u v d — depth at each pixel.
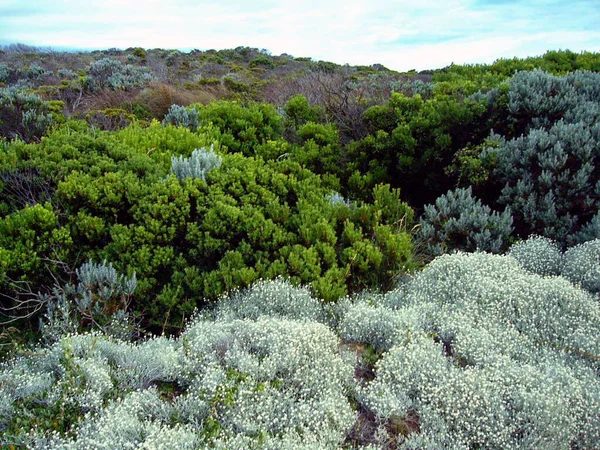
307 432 2.67
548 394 2.89
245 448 2.53
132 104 9.34
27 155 5.05
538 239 4.93
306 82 10.31
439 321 3.73
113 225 4.41
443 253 5.05
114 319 3.65
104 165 4.97
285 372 3.14
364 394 3.08
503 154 5.64
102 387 2.91
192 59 22.58
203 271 4.21
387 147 6.55
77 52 24.56
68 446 2.45
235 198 5.00
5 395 2.77
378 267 4.47
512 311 3.84
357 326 3.66
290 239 4.57
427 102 6.89
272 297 3.94
